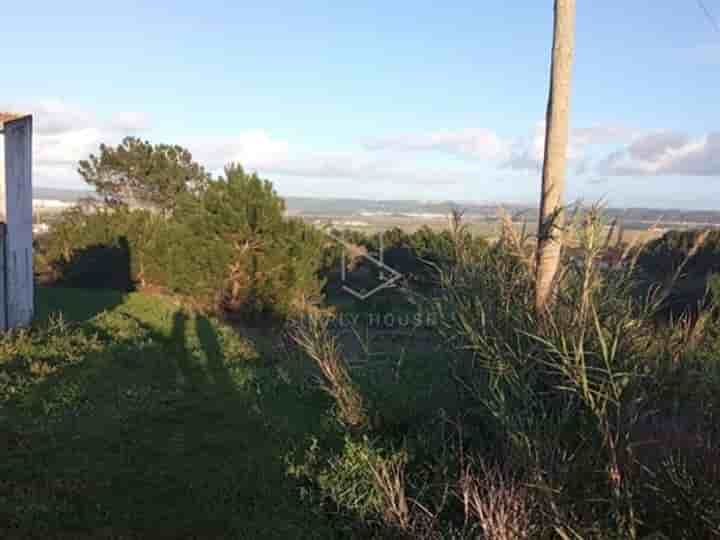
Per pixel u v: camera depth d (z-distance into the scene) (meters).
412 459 6.29
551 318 4.68
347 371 8.99
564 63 5.57
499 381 5.09
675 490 4.12
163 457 7.28
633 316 4.68
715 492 3.93
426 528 5.00
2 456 6.93
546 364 4.64
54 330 14.23
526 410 4.73
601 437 4.36
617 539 4.06
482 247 6.12
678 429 4.43
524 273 5.63
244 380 11.45
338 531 5.48
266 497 6.14
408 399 7.73
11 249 14.73
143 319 18.66
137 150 42.75
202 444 7.80
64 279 29.84
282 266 21.59
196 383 11.19
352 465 6.29
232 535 5.41
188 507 5.90
